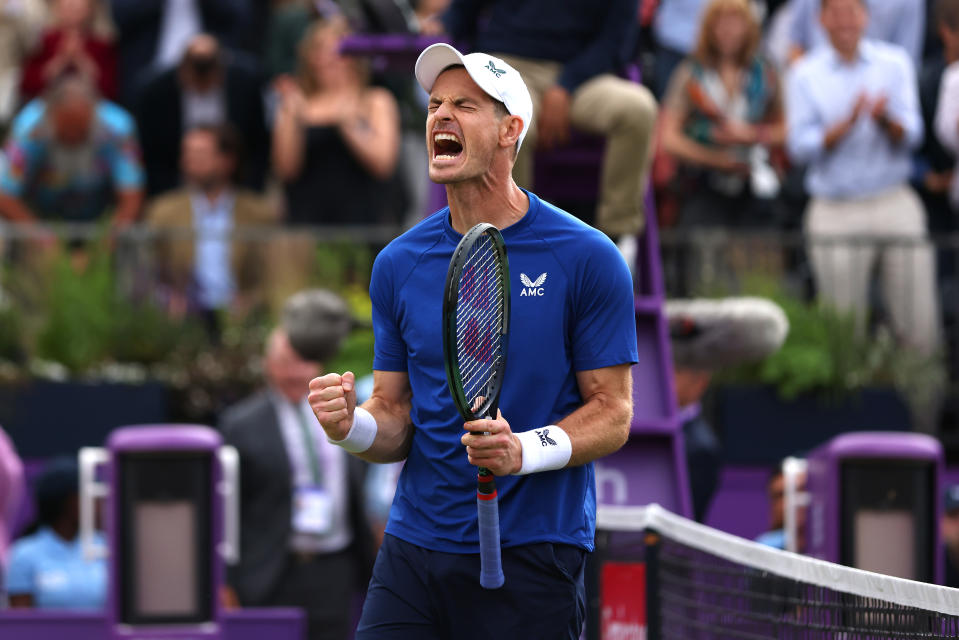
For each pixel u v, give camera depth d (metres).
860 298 35.12
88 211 37.38
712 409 34.34
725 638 16.38
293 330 28.34
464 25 23.30
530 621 13.70
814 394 34.03
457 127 13.26
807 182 36.84
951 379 35.56
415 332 13.84
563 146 23.56
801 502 24.73
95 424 33.72
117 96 41.50
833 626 14.22
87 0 41.03
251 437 28.31
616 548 19.38
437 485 13.86
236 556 27.42
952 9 36.19
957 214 37.06
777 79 36.88
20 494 28.06
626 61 23.28
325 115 37.38
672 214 37.50
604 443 13.45
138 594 23.31
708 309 26.50
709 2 36.47
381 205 37.81
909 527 22.34
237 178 37.50
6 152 37.81
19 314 34.56
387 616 14.05
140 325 34.94
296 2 41.59
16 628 23.69
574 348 13.76
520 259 13.64
